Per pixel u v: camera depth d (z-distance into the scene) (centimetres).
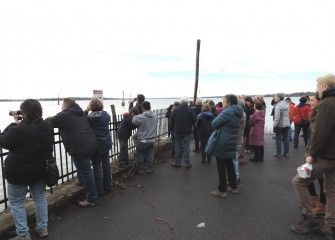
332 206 379
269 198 552
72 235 402
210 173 746
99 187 560
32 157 371
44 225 397
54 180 390
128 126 716
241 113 555
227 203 526
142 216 467
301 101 1095
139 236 399
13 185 371
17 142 358
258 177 705
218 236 399
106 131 561
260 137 876
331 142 367
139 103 822
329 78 367
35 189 394
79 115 496
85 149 485
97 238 393
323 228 391
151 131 726
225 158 549
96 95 657
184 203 527
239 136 666
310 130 448
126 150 722
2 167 433
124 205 516
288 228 423
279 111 923
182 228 424
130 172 730
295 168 797
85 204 506
